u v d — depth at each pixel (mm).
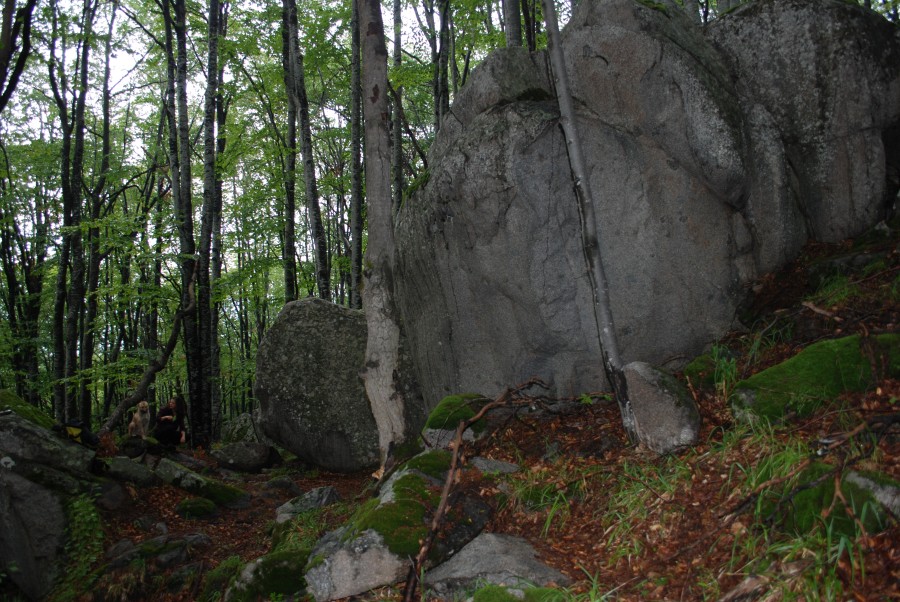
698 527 4172
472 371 7934
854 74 6973
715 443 5016
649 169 6973
